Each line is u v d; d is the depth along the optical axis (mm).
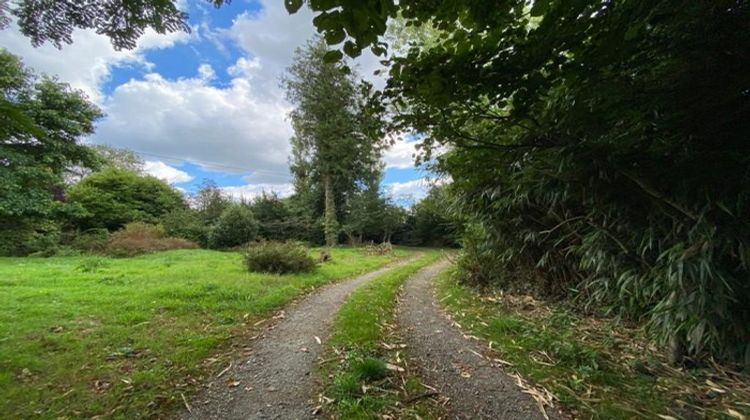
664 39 1786
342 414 2055
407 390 2359
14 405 2111
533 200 4188
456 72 2098
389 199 20250
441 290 6059
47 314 3963
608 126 2443
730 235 2158
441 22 1908
